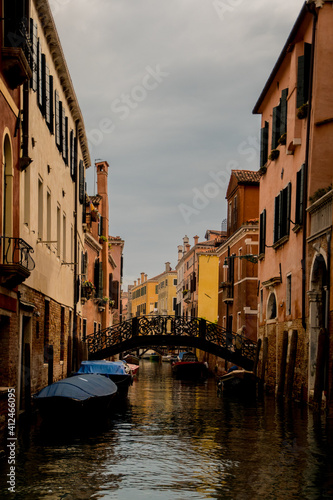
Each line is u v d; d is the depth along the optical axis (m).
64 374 20.36
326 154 17.52
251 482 9.14
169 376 39.25
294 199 19.80
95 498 8.20
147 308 93.06
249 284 30.30
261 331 24.97
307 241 17.69
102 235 36.03
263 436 13.19
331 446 11.95
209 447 11.87
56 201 18.27
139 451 11.38
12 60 11.35
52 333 17.81
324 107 17.50
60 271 19.34
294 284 19.53
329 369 14.94
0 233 11.41
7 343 11.98
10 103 11.94
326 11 17.48
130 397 23.22
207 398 22.72
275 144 22.47
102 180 36.56
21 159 12.74
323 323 17.22
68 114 21.28
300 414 16.44
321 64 17.48
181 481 9.16
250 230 30.45
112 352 27.81
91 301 30.83
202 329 27.98
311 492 8.62
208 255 50.94
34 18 14.73
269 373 23.14
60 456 10.75
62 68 18.39
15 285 11.55
